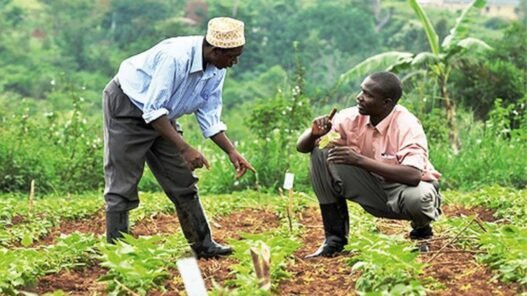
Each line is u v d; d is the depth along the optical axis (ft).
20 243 33.76
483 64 75.00
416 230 28.04
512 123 71.15
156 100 26.11
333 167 27.04
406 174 25.72
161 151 27.73
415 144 26.02
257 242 24.79
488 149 57.31
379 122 26.50
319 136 26.63
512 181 55.31
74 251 26.76
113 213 27.48
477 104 74.43
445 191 51.01
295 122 58.75
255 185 55.62
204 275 25.68
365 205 27.30
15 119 57.98
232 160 27.89
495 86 74.02
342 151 25.72
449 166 56.34
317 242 31.50
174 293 23.13
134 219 38.11
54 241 34.35
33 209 39.68
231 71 135.95
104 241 28.55
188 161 26.23
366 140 26.78
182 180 27.91
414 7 63.31
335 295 22.79
